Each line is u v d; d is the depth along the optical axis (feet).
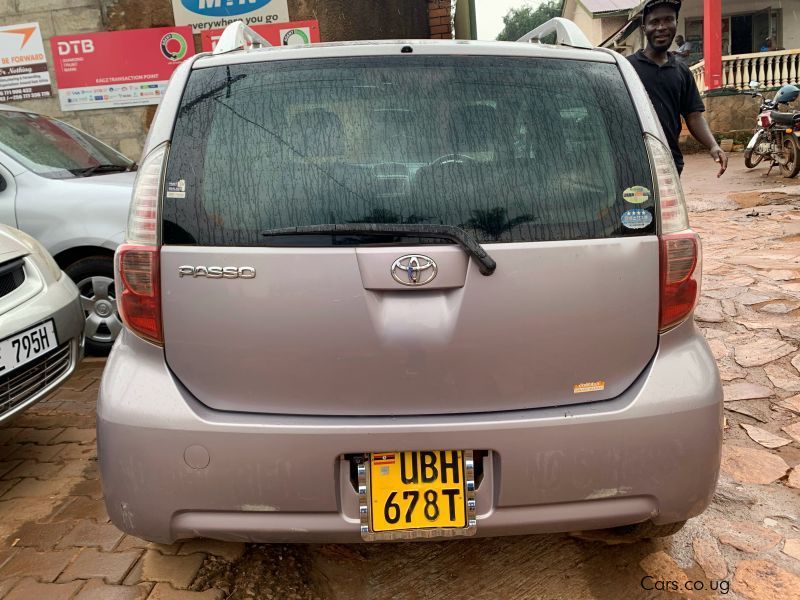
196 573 7.13
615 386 5.93
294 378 5.68
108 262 13.70
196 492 5.71
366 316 5.59
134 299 5.81
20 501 8.73
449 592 7.00
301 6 26.45
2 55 26.99
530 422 5.65
